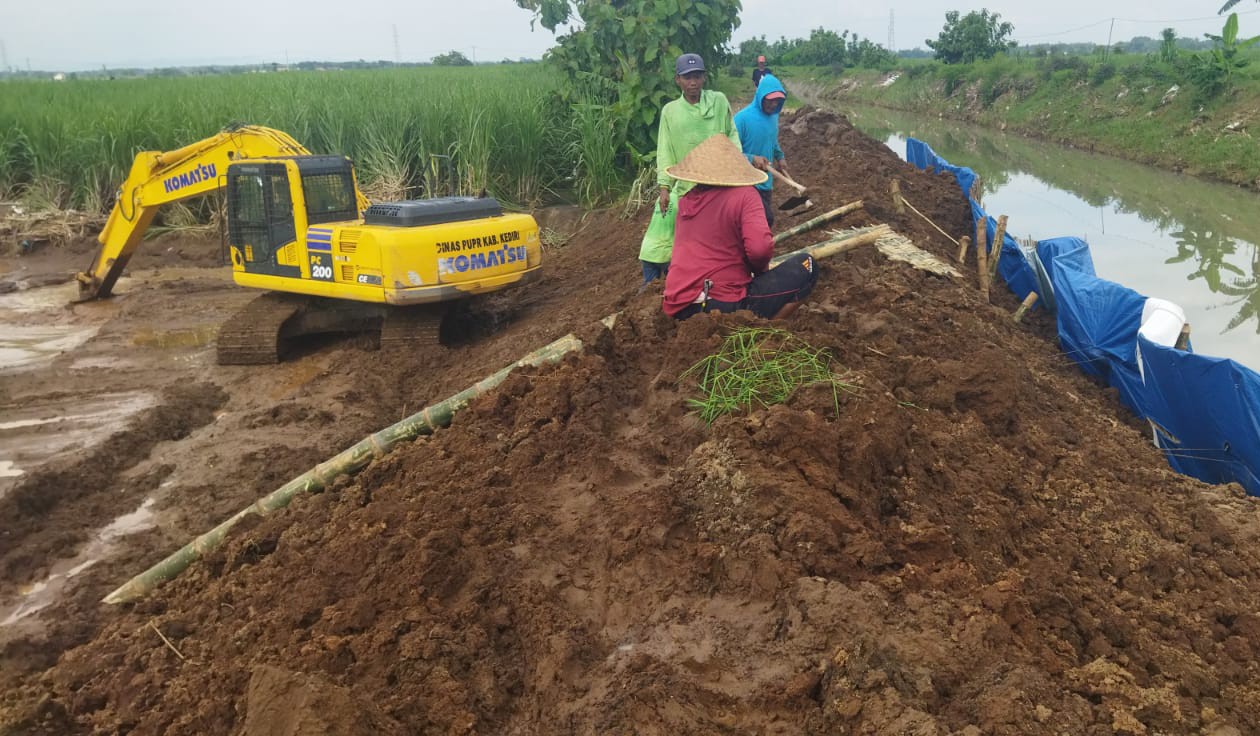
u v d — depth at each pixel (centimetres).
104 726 384
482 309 1035
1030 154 2420
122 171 1531
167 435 746
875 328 606
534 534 419
